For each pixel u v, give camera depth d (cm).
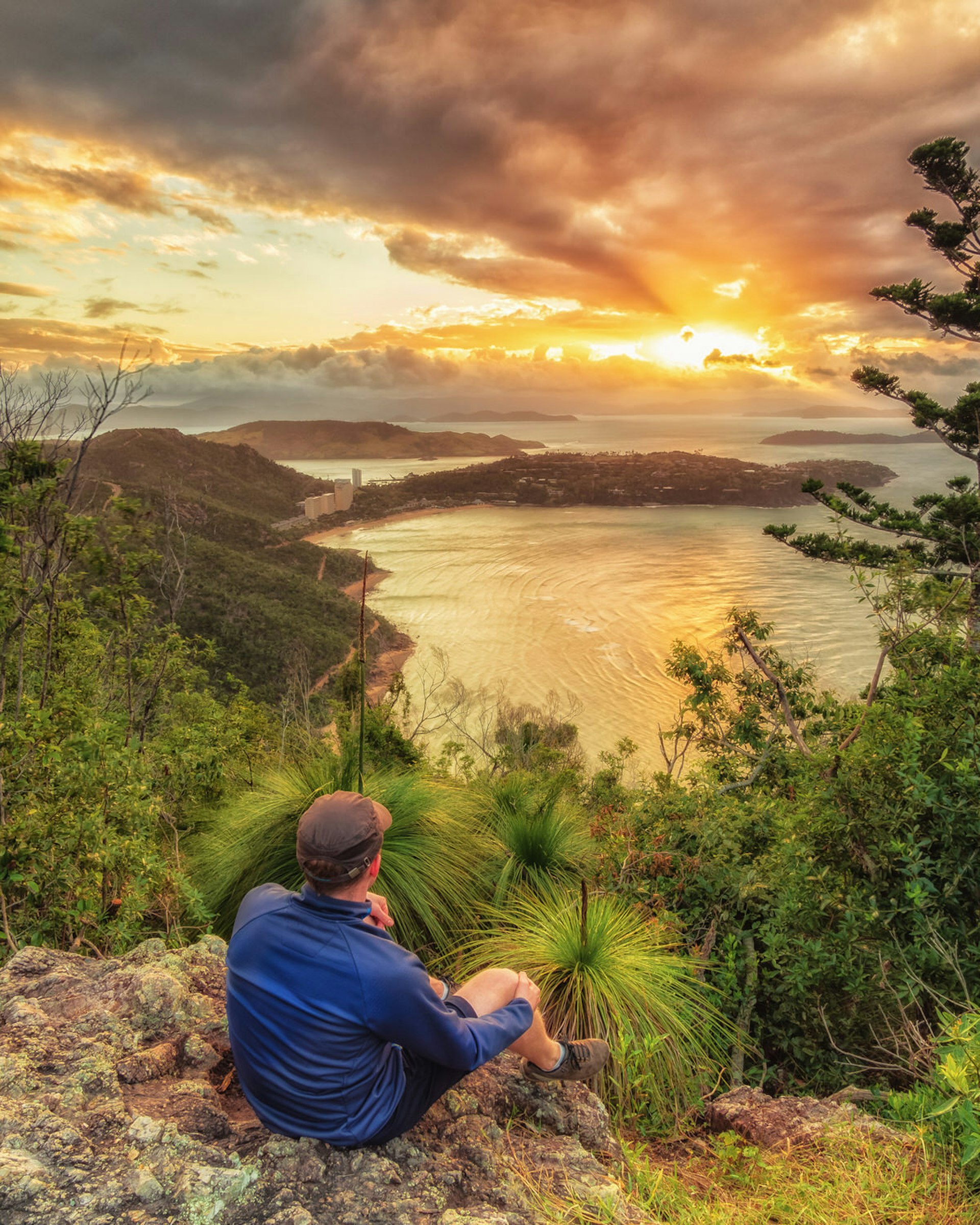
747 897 455
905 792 403
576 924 366
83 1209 157
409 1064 184
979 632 756
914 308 2664
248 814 508
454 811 535
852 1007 404
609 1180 209
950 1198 205
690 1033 333
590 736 9775
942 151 2536
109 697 816
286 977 168
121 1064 212
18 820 388
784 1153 248
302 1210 163
